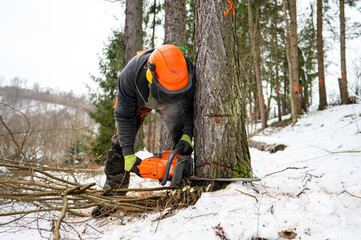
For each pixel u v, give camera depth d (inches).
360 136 181.5
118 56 331.3
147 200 86.6
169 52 70.1
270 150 217.3
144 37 418.6
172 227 61.2
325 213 59.2
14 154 147.2
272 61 713.6
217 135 85.0
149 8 413.7
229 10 90.1
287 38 430.6
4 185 90.0
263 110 544.1
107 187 93.3
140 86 76.1
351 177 92.7
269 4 593.3
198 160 88.6
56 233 55.0
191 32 402.9
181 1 216.1
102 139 299.4
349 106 371.9
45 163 164.2
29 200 76.7
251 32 507.5
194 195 78.7
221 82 86.0
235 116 87.5
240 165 86.2
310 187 81.0
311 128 307.7
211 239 53.3
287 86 765.9
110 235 61.1
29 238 65.2
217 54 86.7
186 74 72.4
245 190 77.7
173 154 74.4
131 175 152.2
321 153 162.9
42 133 215.2
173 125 98.8
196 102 90.0
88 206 80.3
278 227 55.4
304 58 609.0
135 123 85.7
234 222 57.9
